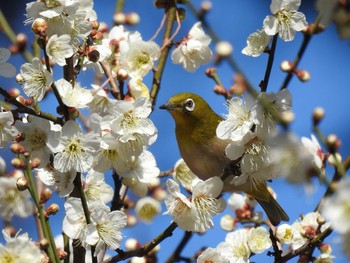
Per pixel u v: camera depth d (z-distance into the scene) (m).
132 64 11.59
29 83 8.92
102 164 9.78
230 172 9.35
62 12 9.19
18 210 9.77
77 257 9.92
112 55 11.62
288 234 10.02
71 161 8.96
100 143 9.10
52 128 9.31
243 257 10.12
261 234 10.22
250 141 8.96
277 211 12.28
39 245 9.01
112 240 9.05
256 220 11.55
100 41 10.40
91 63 10.08
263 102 8.48
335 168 8.77
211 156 12.36
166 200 9.16
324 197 8.34
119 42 11.65
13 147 9.07
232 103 8.98
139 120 9.36
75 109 9.17
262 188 11.52
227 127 8.94
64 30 9.21
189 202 9.05
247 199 12.10
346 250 6.45
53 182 9.36
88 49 9.69
